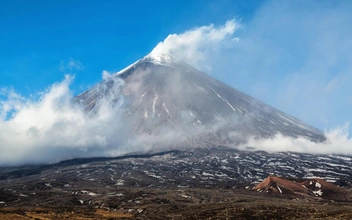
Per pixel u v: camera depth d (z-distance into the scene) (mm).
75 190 185875
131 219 116688
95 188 195500
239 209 125375
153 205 147625
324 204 154500
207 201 159750
